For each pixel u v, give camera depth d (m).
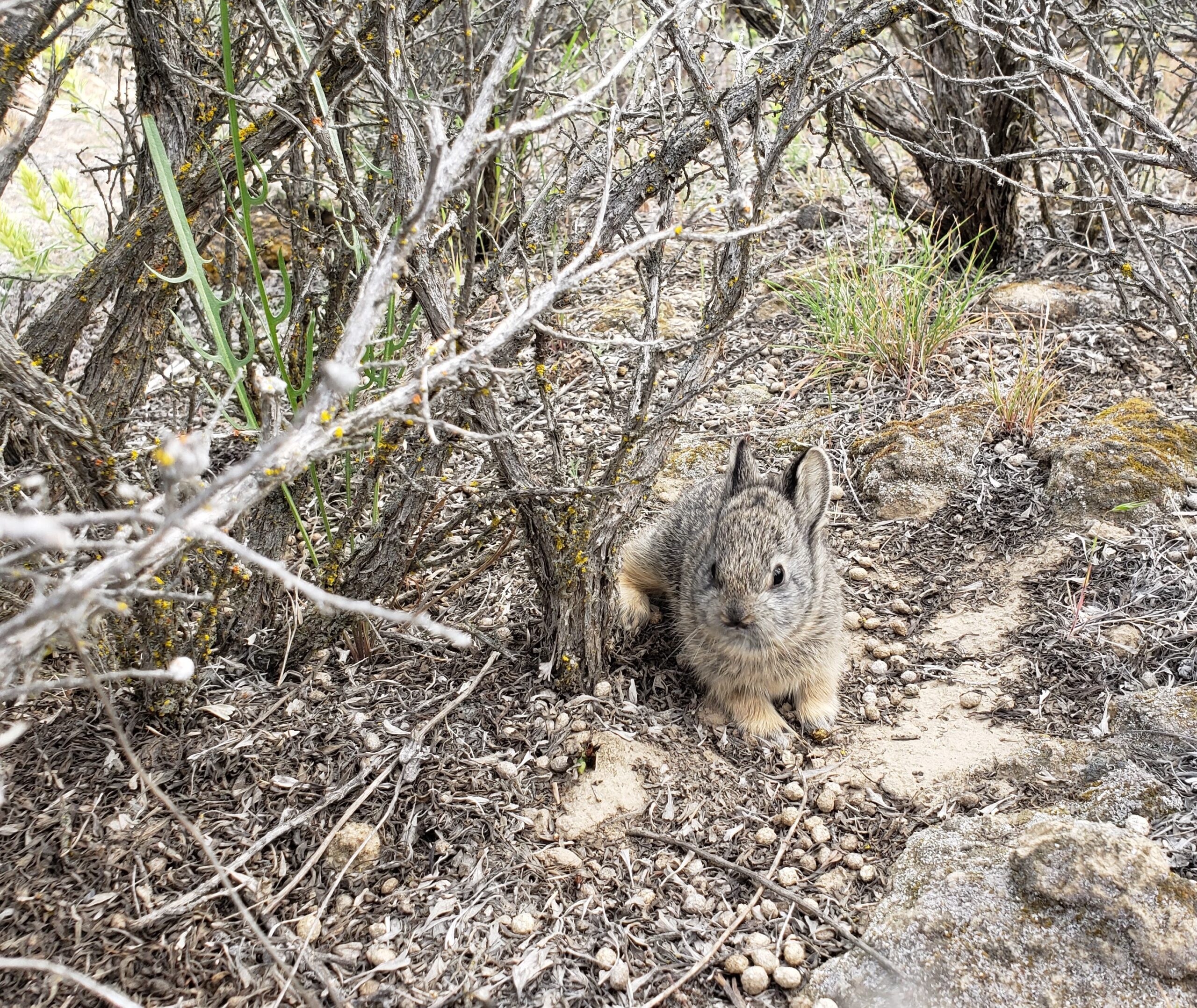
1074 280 0.68
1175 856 0.36
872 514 0.55
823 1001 0.34
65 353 0.40
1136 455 0.52
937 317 0.63
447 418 0.38
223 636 0.43
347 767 0.40
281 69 0.46
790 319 0.68
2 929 0.34
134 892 0.35
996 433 0.57
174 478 0.23
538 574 0.42
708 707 0.46
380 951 0.35
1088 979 0.34
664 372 0.63
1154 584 0.47
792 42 0.45
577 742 0.42
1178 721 0.41
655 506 0.56
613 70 0.29
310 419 0.27
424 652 0.45
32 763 0.39
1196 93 0.78
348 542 0.43
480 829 0.39
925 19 0.63
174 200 0.35
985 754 0.42
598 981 0.35
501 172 0.61
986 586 0.50
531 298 0.30
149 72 0.40
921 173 0.70
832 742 0.44
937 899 0.36
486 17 0.54
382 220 0.43
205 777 0.39
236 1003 0.33
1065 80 0.45
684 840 0.39
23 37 0.34
